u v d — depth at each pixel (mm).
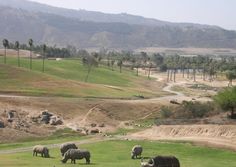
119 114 156125
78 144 97125
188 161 75188
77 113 150250
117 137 111750
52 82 189750
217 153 86125
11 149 91938
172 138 105188
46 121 134000
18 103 146125
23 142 108062
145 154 83062
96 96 179375
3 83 176250
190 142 98562
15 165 62438
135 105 166500
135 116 157625
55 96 168375
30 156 77625
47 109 147625
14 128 119250
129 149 89625
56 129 127500
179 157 80938
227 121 120188
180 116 142500
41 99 155750
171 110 148500
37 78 190250
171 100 188875
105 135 117438
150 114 159125
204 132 107250
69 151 69000
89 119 146000
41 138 115688
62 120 141625
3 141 108562
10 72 189875
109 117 151500
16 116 131500
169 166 59750
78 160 72938
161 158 59719
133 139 106438
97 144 96875
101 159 75375
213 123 119500
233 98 124562
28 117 134375
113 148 91000
